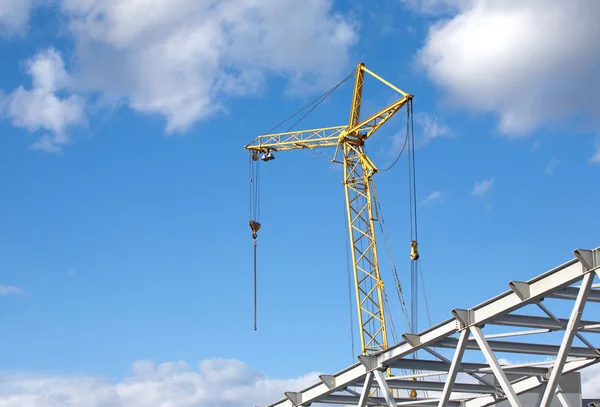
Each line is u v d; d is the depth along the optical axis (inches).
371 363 1765.5
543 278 1432.1
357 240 3420.3
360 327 3294.8
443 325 1609.3
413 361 1774.1
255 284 3341.5
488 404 1962.4
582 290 1355.8
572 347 1729.8
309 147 3604.8
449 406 2014.0
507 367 1798.7
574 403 2265.0
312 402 1966.0
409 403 1953.7
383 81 3344.0
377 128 3440.0
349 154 3528.5
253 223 3405.5
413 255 3336.6
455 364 1567.4
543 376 1856.5
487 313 1520.7
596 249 1346.0
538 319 1594.5
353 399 1988.2
